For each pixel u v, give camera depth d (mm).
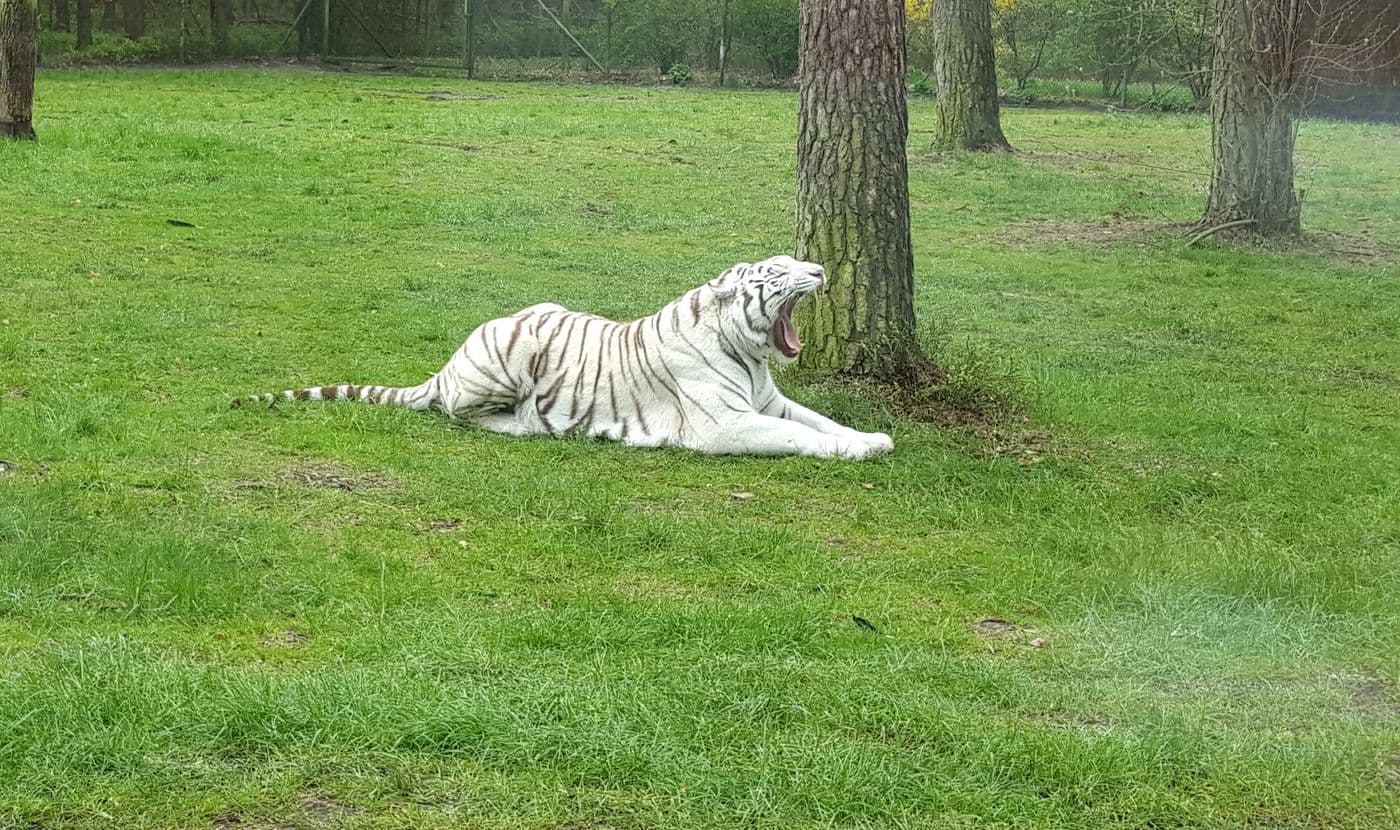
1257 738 4688
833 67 8812
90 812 3869
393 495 6824
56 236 13383
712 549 6289
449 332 10633
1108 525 7082
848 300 8992
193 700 4352
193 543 5816
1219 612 5832
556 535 6383
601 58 37469
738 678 4863
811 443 7871
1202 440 8781
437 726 4316
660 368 7965
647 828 3957
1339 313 13008
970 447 8320
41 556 5574
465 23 35656
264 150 19125
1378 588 6254
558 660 4973
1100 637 5574
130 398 8336
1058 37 35062
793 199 18062
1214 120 16656
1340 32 29250
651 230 15883
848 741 4461
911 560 6359
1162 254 15594
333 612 5336
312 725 4305
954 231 16859
